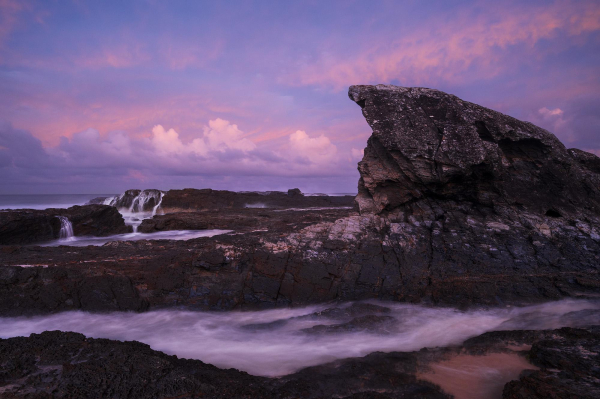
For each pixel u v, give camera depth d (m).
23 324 9.90
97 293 10.79
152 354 6.62
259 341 9.05
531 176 14.86
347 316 10.38
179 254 12.55
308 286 11.89
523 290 10.98
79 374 5.32
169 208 36.94
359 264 12.48
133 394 5.10
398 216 15.31
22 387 5.07
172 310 11.08
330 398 5.61
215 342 9.06
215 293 11.55
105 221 22.81
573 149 16.83
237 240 13.96
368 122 15.03
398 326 9.55
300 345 8.70
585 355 6.20
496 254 12.62
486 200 14.68
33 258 12.34
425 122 14.70
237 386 5.66
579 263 12.10
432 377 6.42
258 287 11.78
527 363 6.72
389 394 5.78
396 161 14.69
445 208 15.04
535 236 13.31
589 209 14.41
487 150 13.91
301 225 16.61
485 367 6.77
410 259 12.73
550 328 8.80
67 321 10.16
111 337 9.47
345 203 39.06
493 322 9.81
